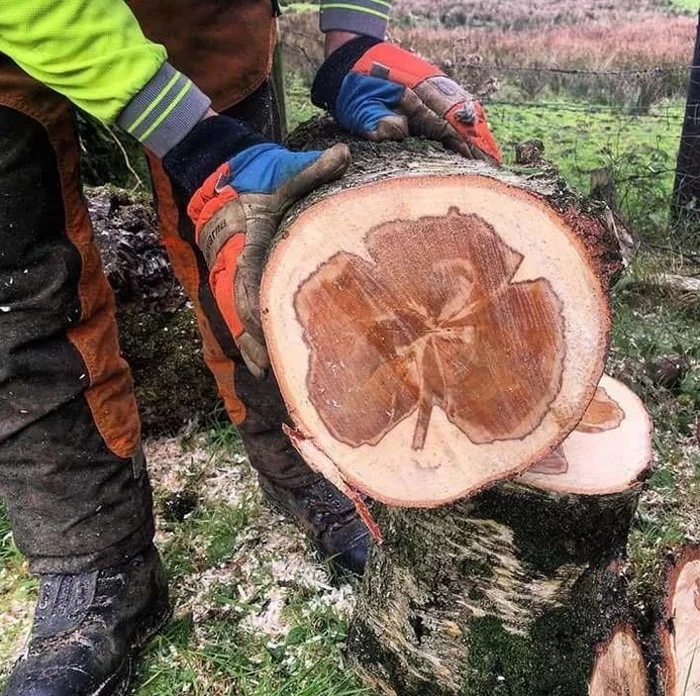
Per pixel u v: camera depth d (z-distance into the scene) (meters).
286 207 1.01
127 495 1.49
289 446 1.72
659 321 2.55
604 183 2.80
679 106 3.19
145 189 2.97
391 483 1.01
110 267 2.06
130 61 1.02
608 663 1.32
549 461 1.19
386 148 1.21
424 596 1.32
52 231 1.32
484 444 0.99
